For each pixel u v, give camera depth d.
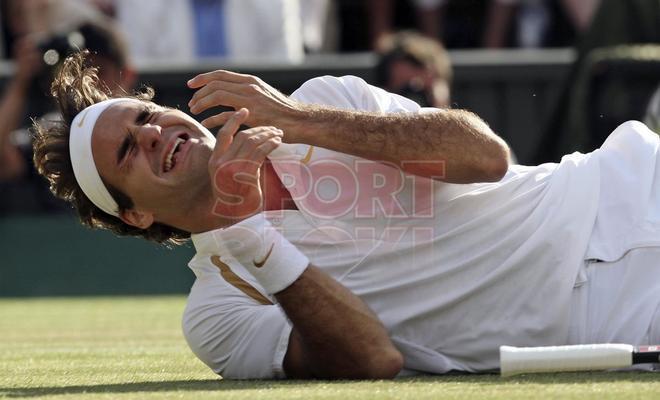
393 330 10.52
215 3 29.72
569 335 10.55
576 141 26.28
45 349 15.48
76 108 10.88
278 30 30.00
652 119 21.52
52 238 27.73
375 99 11.29
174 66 28.23
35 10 29.92
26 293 27.78
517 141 28.92
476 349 10.56
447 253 10.52
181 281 27.97
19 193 27.53
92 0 29.81
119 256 27.84
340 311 9.97
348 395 9.07
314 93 11.27
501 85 28.88
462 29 32.78
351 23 33.50
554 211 10.59
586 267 10.59
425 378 10.36
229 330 10.58
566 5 32.12
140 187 10.27
